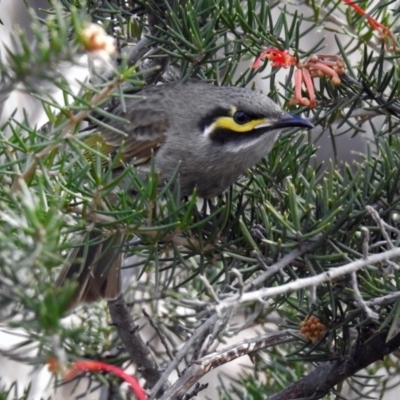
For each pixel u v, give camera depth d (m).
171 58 8.95
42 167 5.52
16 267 4.05
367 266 5.82
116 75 5.13
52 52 4.64
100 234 6.51
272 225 7.22
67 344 7.46
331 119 8.05
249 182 7.71
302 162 7.87
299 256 6.61
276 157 7.93
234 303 5.04
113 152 9.13
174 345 9.63
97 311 9.54
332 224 6.66
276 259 6.54
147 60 9.26
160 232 6.63
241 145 8.41
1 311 4.20
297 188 7.69
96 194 6.13
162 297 8.61
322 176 7.76
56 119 5.89
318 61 7.54
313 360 7.51
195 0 8.26
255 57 8.65
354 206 7.14
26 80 4.71
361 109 8.13
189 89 9.02
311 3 8.70
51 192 6.08
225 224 7.02
